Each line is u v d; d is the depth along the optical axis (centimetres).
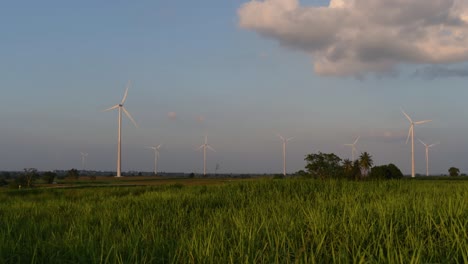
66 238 919
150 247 827
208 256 706
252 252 703
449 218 822
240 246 730
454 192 1501
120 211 1447
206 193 2047
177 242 822
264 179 2233
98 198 2367
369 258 617
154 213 1359
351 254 677
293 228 870
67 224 1243
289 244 715
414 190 1719
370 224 839
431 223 797
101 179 11806
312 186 1920
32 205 1978
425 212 891
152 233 946
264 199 1678
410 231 755
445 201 1009
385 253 674
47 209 1767
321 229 835
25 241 934
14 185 7994
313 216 959
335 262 628
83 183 9050
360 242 720
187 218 1293
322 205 1192
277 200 1602
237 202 1677
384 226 765
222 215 1259
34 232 1048
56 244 855
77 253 762
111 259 738
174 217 1296
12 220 1317
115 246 785
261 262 659
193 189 2356
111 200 2023
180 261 716
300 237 819
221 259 688
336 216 965
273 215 1100
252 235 799
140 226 1142
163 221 1195
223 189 2108
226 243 795
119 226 1202
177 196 1900
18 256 764
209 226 992
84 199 2320
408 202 1145
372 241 728
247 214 1205
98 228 1130
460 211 851
